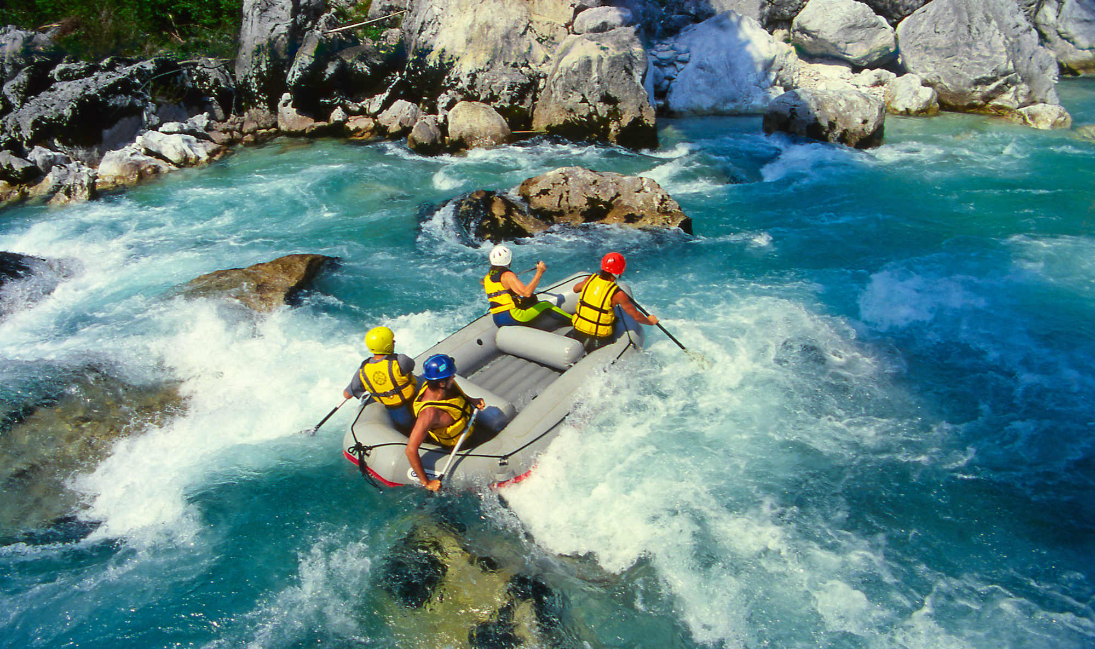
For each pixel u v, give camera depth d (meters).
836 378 7.06
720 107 17.23
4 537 5.39
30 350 7.68
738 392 6.83
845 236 10.27
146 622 4.65
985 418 6.48
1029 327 7.85
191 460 6.17
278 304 8.45
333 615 4.69
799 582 4.84
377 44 16.61
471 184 12.52
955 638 4.43
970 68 16.59
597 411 6.24
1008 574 4.89
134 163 13.29
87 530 5.45
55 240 10.65
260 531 5.40
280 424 6.61
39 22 16.88
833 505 5.51
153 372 7.38
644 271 9.35
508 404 5.88
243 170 13.60
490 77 15.03
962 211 10.95
